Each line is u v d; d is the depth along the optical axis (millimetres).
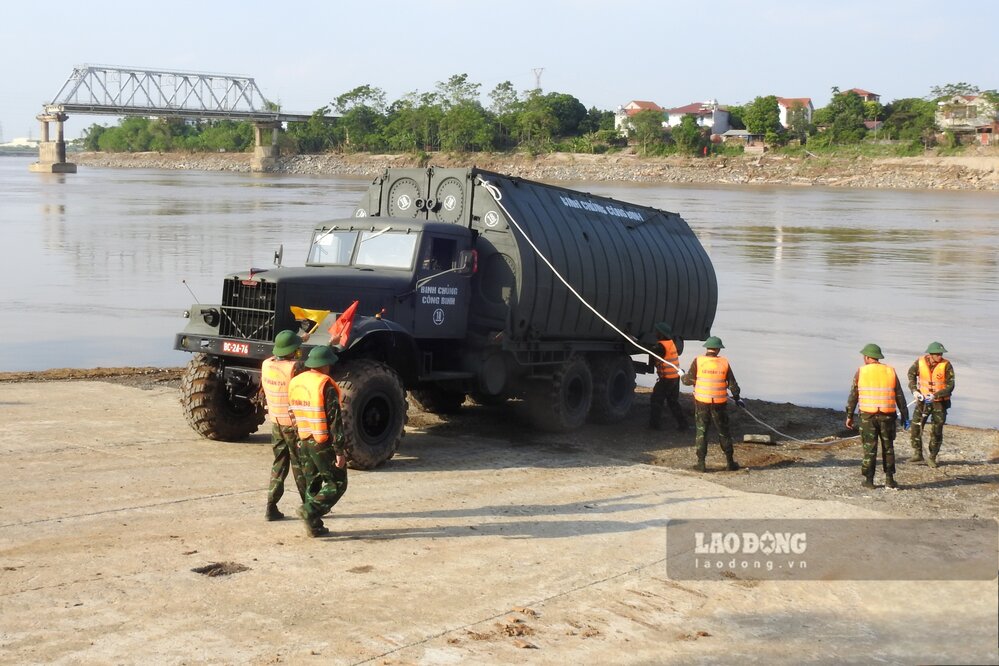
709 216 76625
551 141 173625
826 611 7219
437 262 12891
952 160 141375
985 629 6902
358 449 10664
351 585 7348
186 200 88250
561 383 13695
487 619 6824
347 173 184625
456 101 188375
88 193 101000
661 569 8008
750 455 12867
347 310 11016
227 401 11938
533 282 13250
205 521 8766
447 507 9594
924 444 13875
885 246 53844
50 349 21719
